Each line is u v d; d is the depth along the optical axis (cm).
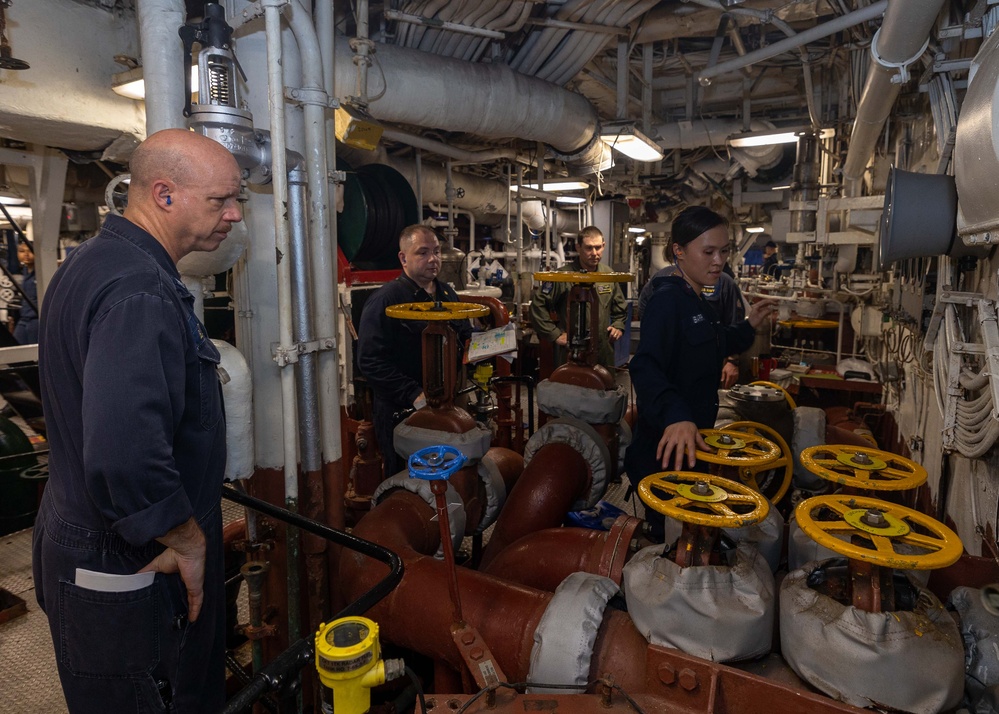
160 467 107
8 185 381
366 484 279
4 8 163
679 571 118
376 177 377
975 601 123
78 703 123
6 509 315
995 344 146
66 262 119
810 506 121
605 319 412
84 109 206
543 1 284
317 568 187
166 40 152
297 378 180
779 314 485
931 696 98
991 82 121
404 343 270
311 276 183
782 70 486
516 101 328
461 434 197
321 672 83
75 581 116
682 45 457
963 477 201
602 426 248
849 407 407
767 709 107
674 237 185
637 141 393
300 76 178
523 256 712
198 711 133
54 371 115
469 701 112
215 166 122
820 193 427
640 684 121
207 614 132
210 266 155
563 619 126
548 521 207
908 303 273
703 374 185
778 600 135
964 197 143
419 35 302
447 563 131
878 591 105
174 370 113
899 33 203
